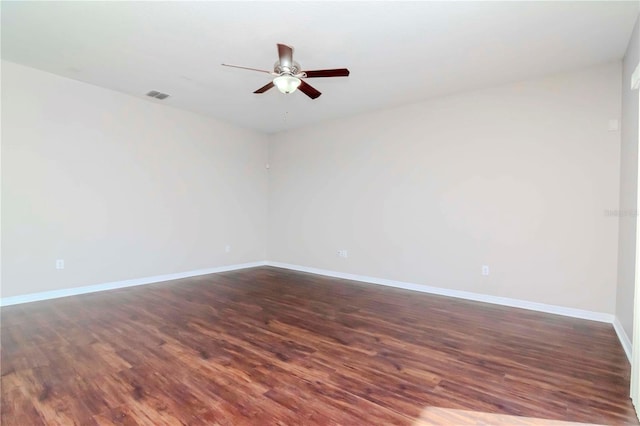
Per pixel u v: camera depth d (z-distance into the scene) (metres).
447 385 2.15
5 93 3.67
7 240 3.72
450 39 2.98
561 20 2.66
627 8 2.49
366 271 5.28
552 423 1.78
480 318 3.49
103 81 4.14
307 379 2.21
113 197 4.55
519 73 3.68
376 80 3.92
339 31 2.86
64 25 2.84
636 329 1.97
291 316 3.51
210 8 2.56
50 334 2.93
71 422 1.74
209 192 5.73
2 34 3.01
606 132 3.41
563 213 3.65
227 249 6.05
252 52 3.28
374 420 1.79
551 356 2.59
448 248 4.45
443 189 4.49
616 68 3.37
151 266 4.98
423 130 4.67
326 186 5.80
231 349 2.67
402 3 2.47
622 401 1.99
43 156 3.94
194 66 3.64
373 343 2.82
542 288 3.77
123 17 2.71
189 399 1.96
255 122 5.92
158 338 2.88
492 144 4.10
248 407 1.89
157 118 4.98
